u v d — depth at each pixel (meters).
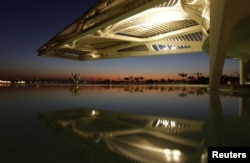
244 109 6.39
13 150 2.75
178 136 3.46
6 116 5.45
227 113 5.71
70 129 4.04
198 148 2.83
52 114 5.89
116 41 45.69
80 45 49.09
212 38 13.97
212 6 14.04
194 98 10.27
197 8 25.67
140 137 3.46
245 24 12.45
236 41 15.94
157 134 3.64
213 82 14.16
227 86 16.41
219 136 3.42
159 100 9.69
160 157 2.50
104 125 4.49
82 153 2.64
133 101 9.40
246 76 25.80
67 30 37.59
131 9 21.45
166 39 42.09
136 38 42.81
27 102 9.02
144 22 33.19
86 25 32.16
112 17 24.36
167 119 5.00
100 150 2.77
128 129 4.04
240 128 3.97
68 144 3.03
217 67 13.48
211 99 9.52
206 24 19.27
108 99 10.51
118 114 5.86
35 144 3.00
